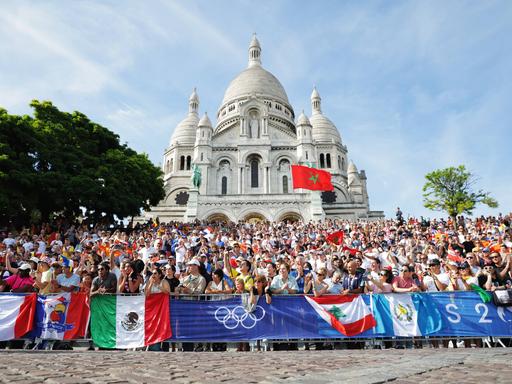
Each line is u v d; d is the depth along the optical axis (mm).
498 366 7055
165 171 84125
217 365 7484
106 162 45781
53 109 43750
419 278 14953
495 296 11781
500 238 22141
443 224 36906
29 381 5711
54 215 42750
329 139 85312
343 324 11695
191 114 92188
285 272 12906
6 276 14344
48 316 11648
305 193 56625
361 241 28750
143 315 11633
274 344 11930
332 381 5645
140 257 21000
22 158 35625
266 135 68625
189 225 43688
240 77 93812
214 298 11852
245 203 55656
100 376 6176
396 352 10047
